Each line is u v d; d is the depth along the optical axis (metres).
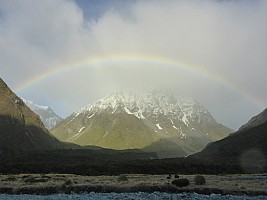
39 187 60.34
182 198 49.38
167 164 143.00
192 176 95.25
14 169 121.75
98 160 169.75
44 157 162.38
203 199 48.66
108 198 50.00
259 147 157.62
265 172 134.12
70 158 168.00
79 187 60.22
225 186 61.19
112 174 123.94
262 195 54.62
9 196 54.69
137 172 130.12
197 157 180.88
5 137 190.00
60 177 86.56
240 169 138.50
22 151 180.25
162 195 52.59
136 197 50.31
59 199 50.19
